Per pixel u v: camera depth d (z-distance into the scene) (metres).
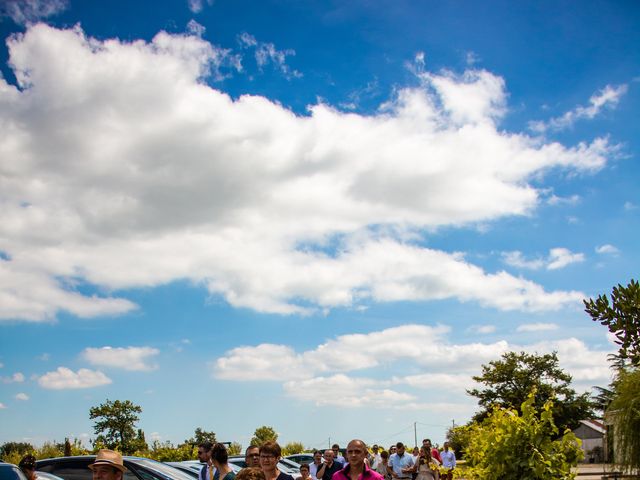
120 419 38.22
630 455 9.11
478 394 58.16
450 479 19.50
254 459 8.35
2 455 27.78
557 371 57.03
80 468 12.80
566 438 10.41
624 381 9.34
